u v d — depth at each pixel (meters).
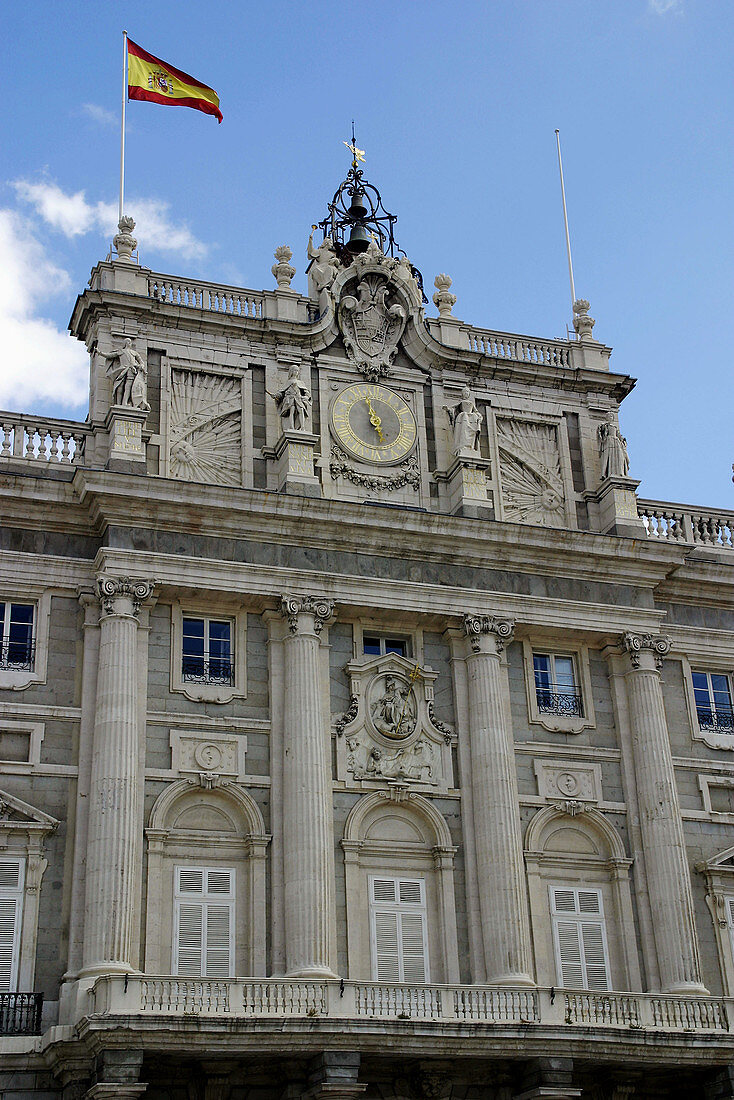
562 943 37.41
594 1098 35.34
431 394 42.66
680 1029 34.66
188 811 35.38
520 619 39.66
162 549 36.84
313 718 36.44
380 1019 31.83
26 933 32.91
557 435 43.94
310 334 41.56
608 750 39.94
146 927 33.59
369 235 46.47
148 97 44.47
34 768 34.47
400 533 39.00
